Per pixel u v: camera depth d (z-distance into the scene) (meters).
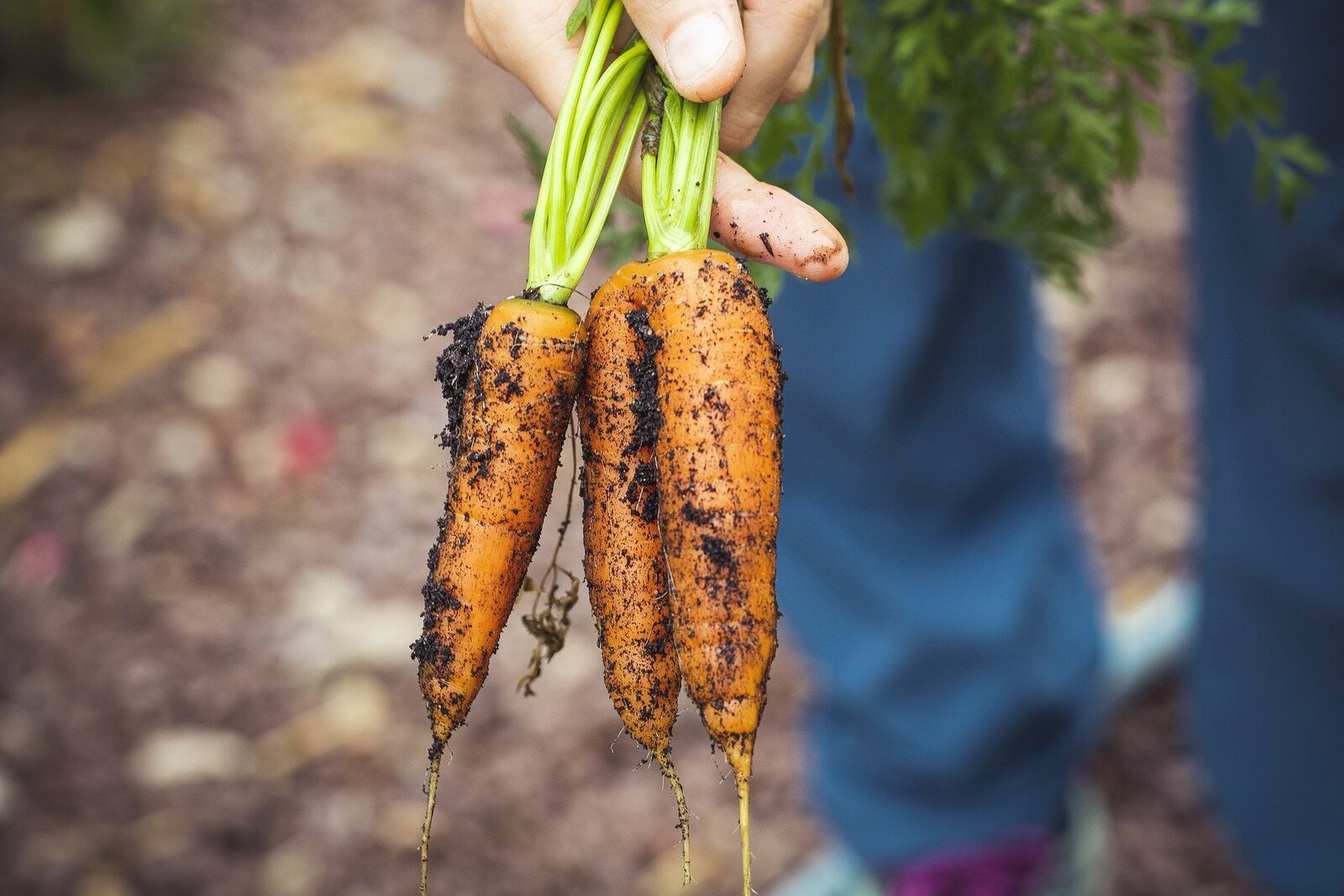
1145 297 3.80
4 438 3.36
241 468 3.35
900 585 2.16
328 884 2.57
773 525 1.16
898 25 1.53
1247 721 2.23
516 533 1.20
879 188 1.87
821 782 2.41
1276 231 1.89
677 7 1.12
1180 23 1.47
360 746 2.81
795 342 2.03
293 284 3.82
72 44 4.26
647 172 1.23
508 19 1.26
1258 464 2.05
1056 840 2.43
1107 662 2.47
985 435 2.09
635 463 1.19
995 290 2.00
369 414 3.50
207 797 2.69
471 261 3.94
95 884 2.54
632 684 1.20
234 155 4.17
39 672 2.91
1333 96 1.80
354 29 4.78
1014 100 1.50
